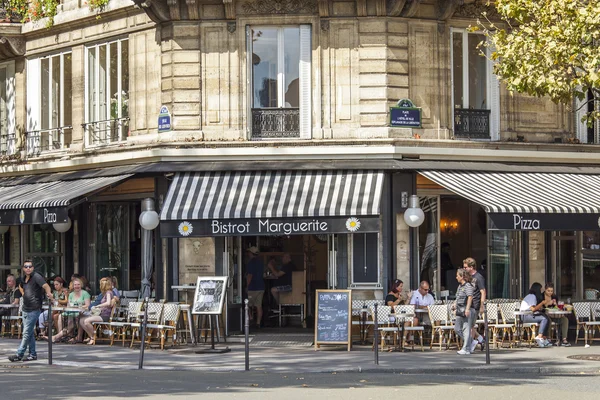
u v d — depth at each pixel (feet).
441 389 49.60
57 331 80.02
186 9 78.74
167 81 79.61
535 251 83.56
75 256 89.35
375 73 78.02
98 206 87.81
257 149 77.36
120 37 84.48
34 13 89.71
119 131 84.12
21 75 93.40
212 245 78.95
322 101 78.38
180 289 78.79
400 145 77.41
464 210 84.38
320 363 62.49
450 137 79.82
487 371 59.52
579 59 66.23
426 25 79.46
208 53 78.95
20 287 83.41
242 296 82.33
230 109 78.69
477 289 68.28
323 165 76.84
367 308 73.87
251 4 78.48
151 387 50.31
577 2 66.74
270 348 72.49
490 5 81.35
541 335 73.56
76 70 88.07
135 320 75.87
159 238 80.18
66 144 89.51
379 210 71.46
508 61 68.28
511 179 78.59
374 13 78.07
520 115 82.94
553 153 82.64
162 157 77.97
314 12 78.48
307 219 72.08
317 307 70.69
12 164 92.79
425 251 80.23
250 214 72.54
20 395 47.03
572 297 85.25
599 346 74.59
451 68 80.53
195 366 61.36
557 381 53.83
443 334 73.97
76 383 52.13
